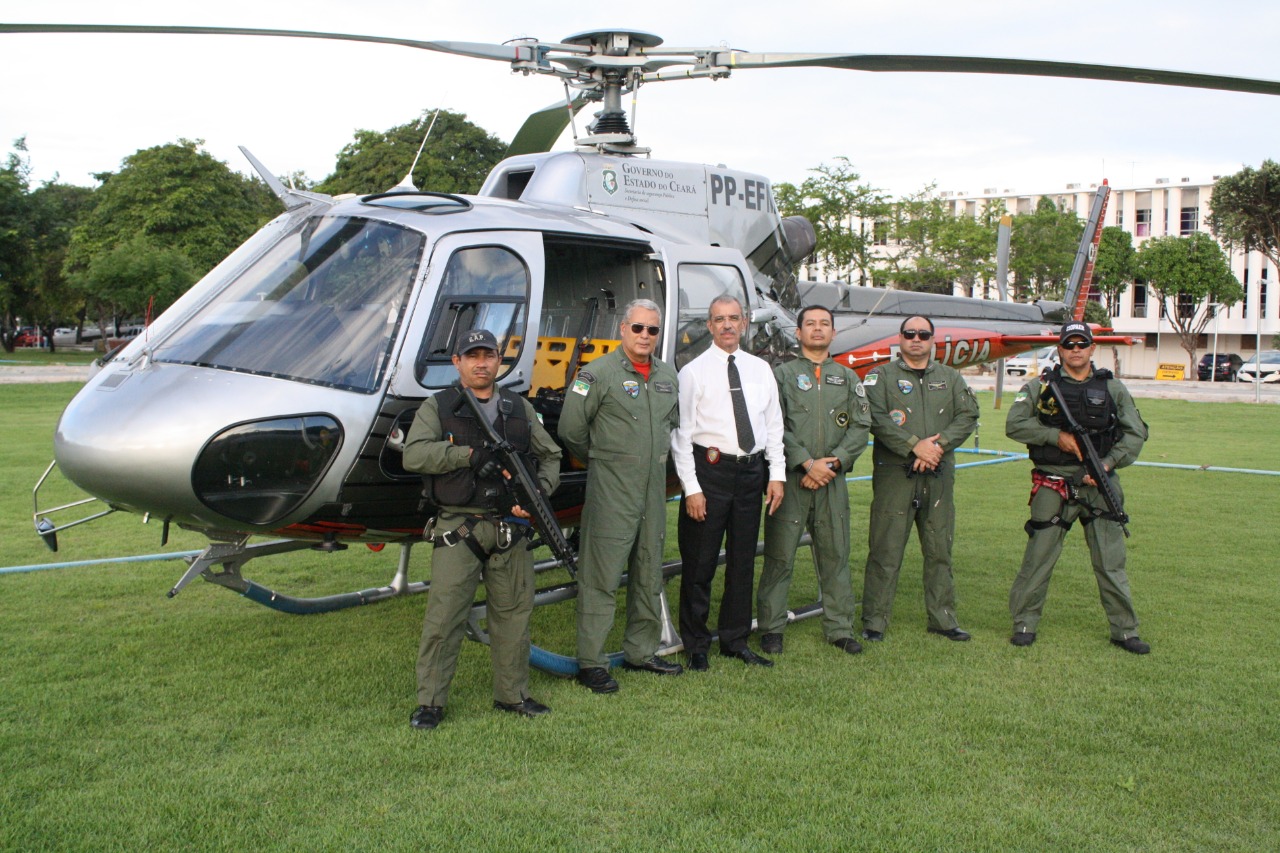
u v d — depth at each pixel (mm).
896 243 37250
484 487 3562
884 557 4812
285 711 3771
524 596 3738
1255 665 4449
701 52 5184
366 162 27578
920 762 3385
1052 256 42469
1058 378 4742
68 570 5977
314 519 3867
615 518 4035
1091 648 4707
